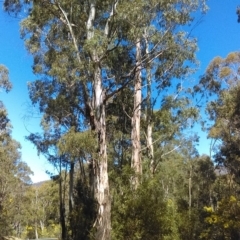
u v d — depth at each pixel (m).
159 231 14.83
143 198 15.01
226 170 41.41
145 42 17.78
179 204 24.53
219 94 31.97
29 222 69.12
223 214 24.05
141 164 19.11
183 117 22.19
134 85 20.33
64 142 15.17
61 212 23.75
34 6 17.00
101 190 15.08
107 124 23.95
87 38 15.82
